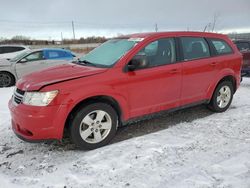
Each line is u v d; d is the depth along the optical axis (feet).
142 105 15.84
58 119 13.25
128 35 17.93
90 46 147.95
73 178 11.87
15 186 11.48
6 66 37.09
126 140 15.46
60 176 12.10
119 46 16.66
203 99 18.78
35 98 13.14
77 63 17.02
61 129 13.42
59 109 13.20
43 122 13.08
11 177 12.21
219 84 19.58
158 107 16.55
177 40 17.35
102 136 14.78
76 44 166.81
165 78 16.37
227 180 11.18
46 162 13.42
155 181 11.35
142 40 16.03
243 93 27.04
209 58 18.70
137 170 12.24
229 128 16.83
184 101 17.72
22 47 55.57
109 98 14.64
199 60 18.10
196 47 18.28
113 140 15.74
